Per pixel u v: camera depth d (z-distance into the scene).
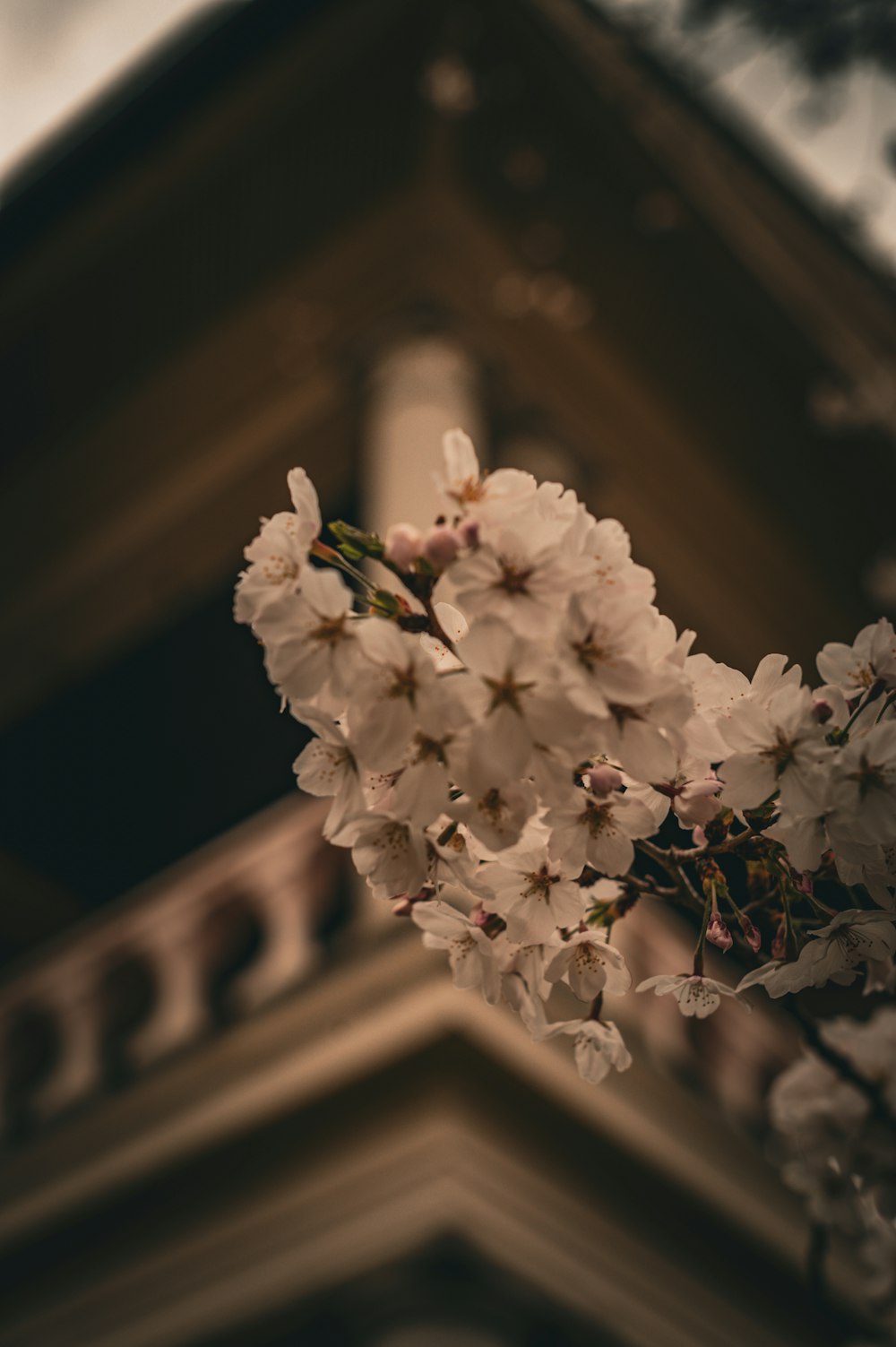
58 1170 3.64
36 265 6.48
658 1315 3.21
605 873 1.04
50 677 7.42
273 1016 3.57
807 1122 1.86
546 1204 3.15
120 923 4.23
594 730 0.93
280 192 6.20
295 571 0.98
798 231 6.85
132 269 6.45
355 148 6.03
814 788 0.98
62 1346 3.27
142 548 7.20
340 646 0.95
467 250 6.32
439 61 5.65
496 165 6.11
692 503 7.45
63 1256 3.53
